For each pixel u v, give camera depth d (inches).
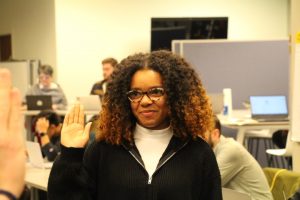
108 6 335.0
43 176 139.6
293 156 115.0
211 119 70.3
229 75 269.1
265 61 271.4
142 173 65.3
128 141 67.1
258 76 271.4
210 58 267.4
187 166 66.0
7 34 393.7
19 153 21.0
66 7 325.7
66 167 62.1
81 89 331.0
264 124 209.0
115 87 67.9
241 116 239.8
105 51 335.3
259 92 271.9
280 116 227.1
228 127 222.8
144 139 67.7
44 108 257.8
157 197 64.4
